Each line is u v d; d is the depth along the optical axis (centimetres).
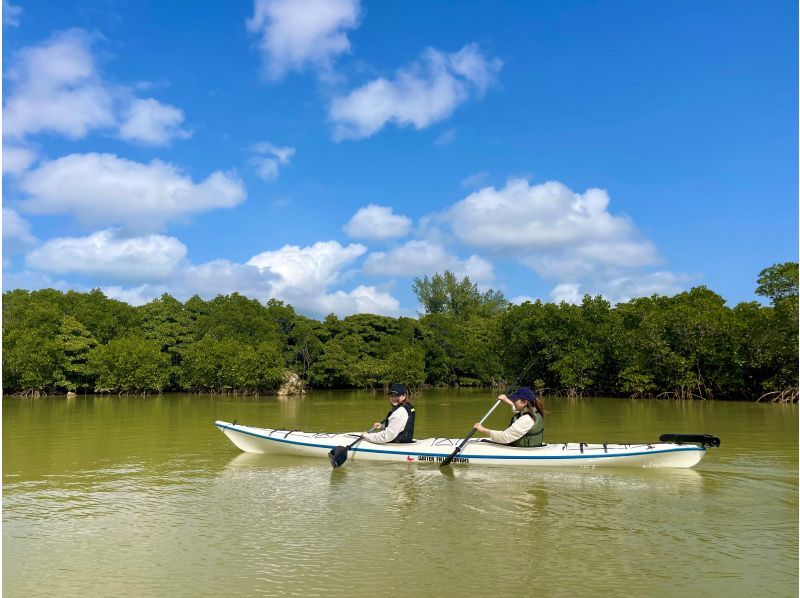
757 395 3553
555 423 2144
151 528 782
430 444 1221
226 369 4625
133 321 5566
